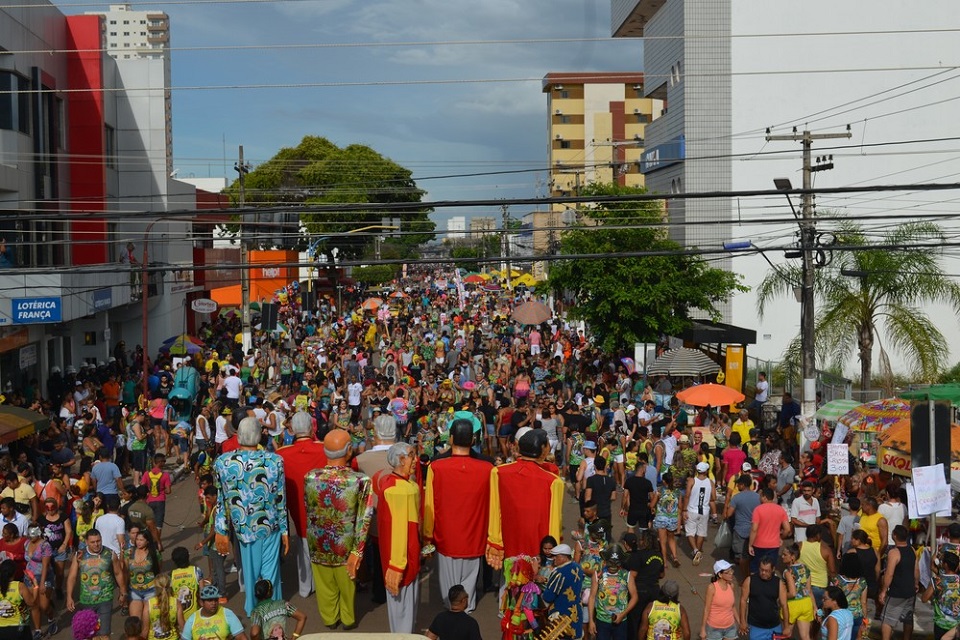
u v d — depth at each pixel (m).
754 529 12.95
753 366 41.78
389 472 11.73
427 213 79.88
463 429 11.85
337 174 77.25
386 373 32.06
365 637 7.42
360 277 85.94
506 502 11.48
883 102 42.56
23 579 11.86
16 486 14.09
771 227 42.81
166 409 24.17
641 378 27.92
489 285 76.81
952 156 42.62
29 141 29.78
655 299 31.86
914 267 29.61
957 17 42.16
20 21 29.34
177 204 43.19
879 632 12.03
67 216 15.59
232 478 11.52
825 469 17.31
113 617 12.60
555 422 20.22
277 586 11.73
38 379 29.28
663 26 46.19
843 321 29.19
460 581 11.93
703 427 20.45
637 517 14.85
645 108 103.69
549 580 10.02
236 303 58.16
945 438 11.81
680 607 10.00
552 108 105.38
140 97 38.81
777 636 10.59
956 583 10.75
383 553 11.30
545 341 41.56
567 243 33.66
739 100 42.69
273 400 22.22
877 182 42.75
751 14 42.44
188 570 10.23
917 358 29.73
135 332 39.84
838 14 42.22
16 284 25.73
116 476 15.88
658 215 36.25
